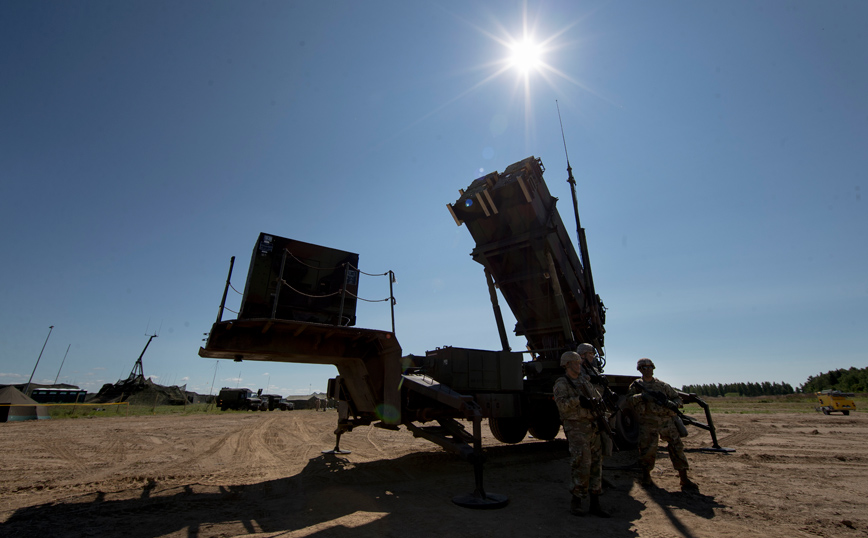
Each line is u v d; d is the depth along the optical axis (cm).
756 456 820
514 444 1060
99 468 710
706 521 416
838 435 1192
